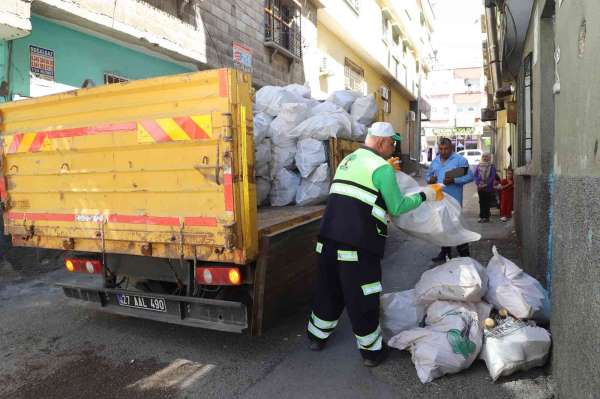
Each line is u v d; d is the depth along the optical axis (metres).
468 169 6.07
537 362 3.28
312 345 3.87
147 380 3.45
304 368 3.58
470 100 50.28
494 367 3.19
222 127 3.24
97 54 7.28
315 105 6.12
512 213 10.66
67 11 6.16
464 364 3.30
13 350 4.00
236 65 10.30
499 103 11.64
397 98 27.20
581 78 2.53
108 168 3.79
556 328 3.06
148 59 8.35
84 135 3.86
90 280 5.86
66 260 4.32
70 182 4.02
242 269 3.54
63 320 4.67
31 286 5.74
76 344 4.10
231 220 3.26
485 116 16.50
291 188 5.36
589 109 2.33
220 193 3.30
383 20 21.75
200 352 3.90
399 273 6.13
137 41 7.60
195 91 3.37
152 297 3.86
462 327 3.36
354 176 3.51
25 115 4.21
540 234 4.73
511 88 9.55
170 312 3.82
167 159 3.50
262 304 3.52
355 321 3.49
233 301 3.55
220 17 9.70
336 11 15.28
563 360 2.77
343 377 3.42
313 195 5.28
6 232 4.45
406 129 29.80
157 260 3.96
